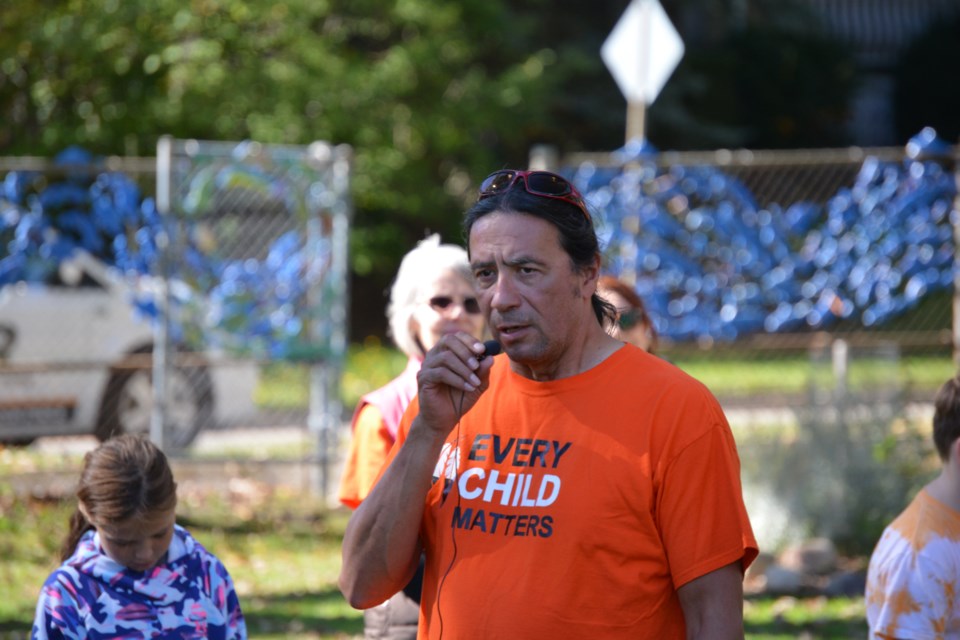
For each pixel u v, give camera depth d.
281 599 25.72
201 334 33.62
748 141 93.19
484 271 9.30
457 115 68.00
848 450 30.48
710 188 36.41
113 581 11.95
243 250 33.84
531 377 9.56
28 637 22.78
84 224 33.50
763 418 38.25
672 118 84.25
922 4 109.94
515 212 9.13
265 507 33.03
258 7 56.22
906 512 12.56
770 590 27.02
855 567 28.50
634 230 35.97
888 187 37.16
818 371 32.19
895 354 32.34
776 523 29.77
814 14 98.69
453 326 14.33
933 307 47.44
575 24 85.88
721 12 93.88
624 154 35.62
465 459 9.60
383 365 60.03
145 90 51.75
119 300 39.28
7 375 37.44
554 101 80.25
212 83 55.12
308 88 59.53
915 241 37.31
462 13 70.12
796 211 36.84
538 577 8.98
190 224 33.38
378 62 65.31
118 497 11.58
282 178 33.88
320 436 34.38
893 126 107.06
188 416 39.25
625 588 8.90
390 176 65.50
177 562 12.27
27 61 48.84
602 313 10.13
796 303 37.09
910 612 12.05
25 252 33.03
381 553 9.72
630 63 42.03
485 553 9.23
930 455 30.88
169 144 33.00
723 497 8.91
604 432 9.10
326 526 31.80
